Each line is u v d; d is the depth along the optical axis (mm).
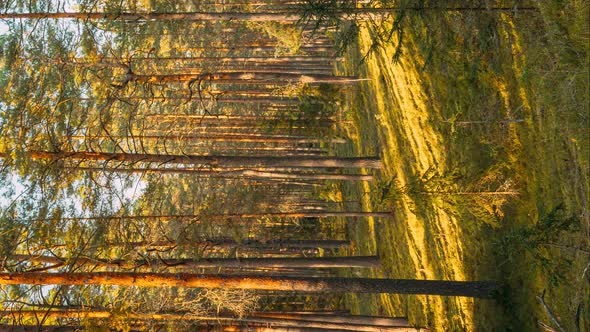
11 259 12664
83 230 13086
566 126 8367
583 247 8562
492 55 11570
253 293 18453
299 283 10859
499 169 11195
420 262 16391
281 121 27391
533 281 10383
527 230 9312
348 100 26203
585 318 8484
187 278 10781
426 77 15266
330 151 32250
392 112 18516
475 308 12977
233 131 32750
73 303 14492
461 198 11398
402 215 18016
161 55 24500
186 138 23422
